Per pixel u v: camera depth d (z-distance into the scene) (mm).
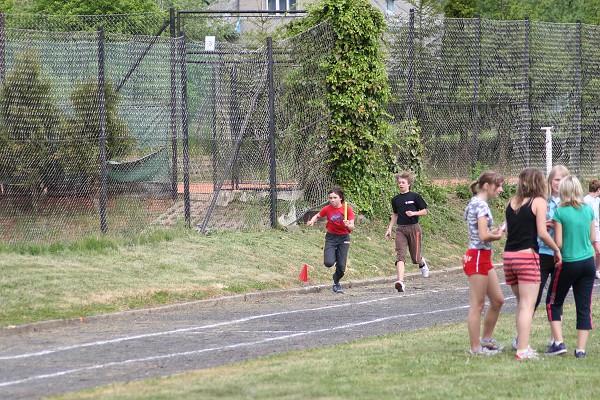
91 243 42812
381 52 58625
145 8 92062
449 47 64625
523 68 67438
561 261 25328
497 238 24672
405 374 21891
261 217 52125
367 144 57312
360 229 55562
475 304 25125
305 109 54812
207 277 41625
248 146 52625
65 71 46000
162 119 49344
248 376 21625
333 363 23406
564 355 25516
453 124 64688
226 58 58312
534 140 68562
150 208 49469
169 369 23734
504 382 21172
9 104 44188
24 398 20188
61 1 92438
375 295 42062
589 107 71250
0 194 43875
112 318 34469
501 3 105812
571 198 25516
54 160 45031
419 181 61875
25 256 40250
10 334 30812
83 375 22922
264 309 37094
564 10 108500
